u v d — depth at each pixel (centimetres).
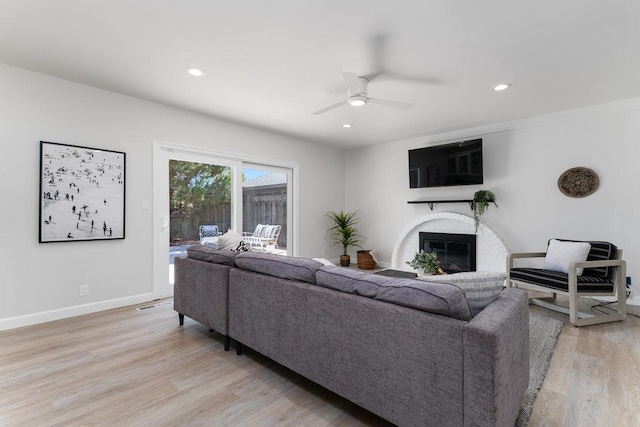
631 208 357
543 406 168
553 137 408
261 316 208
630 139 357
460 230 489
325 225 607
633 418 158
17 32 226
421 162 517
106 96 333
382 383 145
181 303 286
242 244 350
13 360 221
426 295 134
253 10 201
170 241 390
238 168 464
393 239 581
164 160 383
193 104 376
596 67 278
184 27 220
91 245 325
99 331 275
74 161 312
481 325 118
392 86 321
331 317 166
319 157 594
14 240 281
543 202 418
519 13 203
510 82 311
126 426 155
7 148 278
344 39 235
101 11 202
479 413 115
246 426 155
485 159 467
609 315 298
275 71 288
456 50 250
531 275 330
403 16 207
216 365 217
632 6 194
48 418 160
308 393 184
